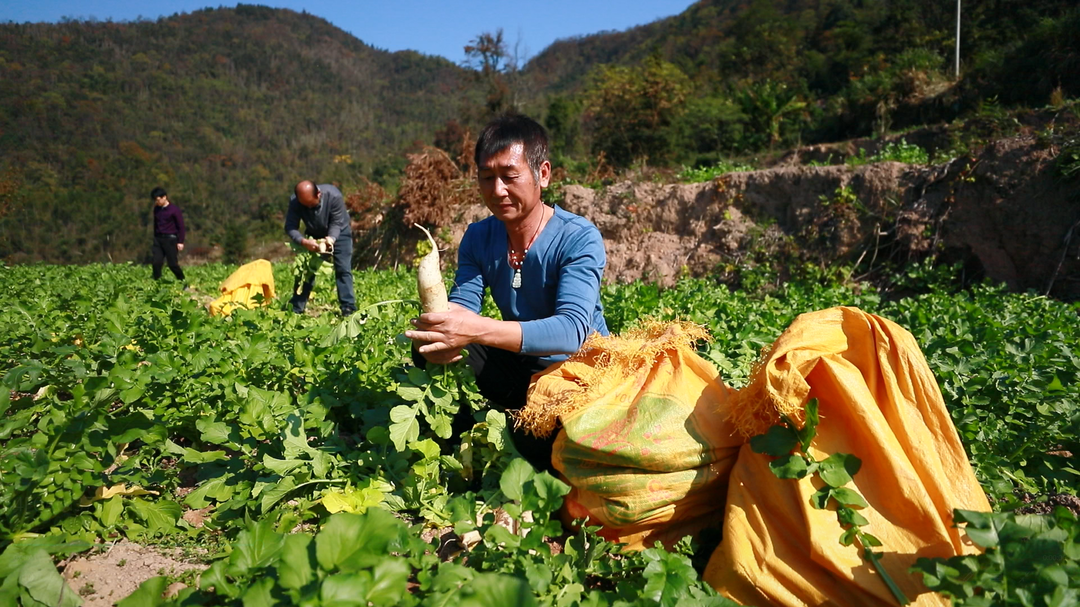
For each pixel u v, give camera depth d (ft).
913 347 7.24
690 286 34.53
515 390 10.35
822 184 42.50
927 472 6.67
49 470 7.78
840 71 142.31
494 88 161.38
